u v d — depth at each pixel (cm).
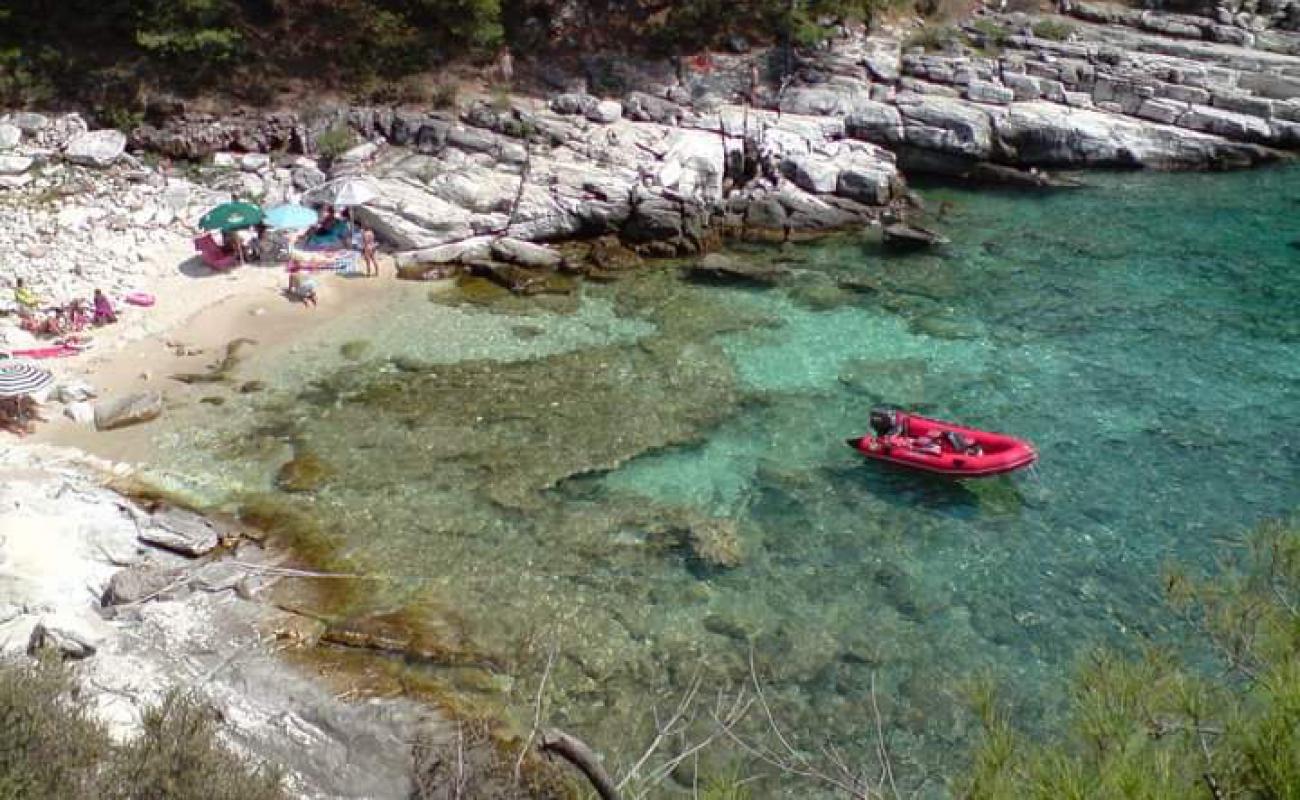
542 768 1420
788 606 1822
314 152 3641
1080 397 2486
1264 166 4128
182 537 1908
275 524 2002
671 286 3052
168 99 3644
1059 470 2206
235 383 2491
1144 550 1959
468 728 1486
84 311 2681
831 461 2239
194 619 1722
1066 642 1738
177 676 1588
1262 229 3506
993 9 4906
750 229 3400
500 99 3844
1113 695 790
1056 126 4041
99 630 1636
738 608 1814
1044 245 3384
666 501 2098
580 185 3391
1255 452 2269
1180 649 1609
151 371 2516
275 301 2880
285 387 2483
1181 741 729
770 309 2917
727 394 2492
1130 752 688
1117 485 2155
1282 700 636
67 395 2377
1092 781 660
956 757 1512
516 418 2378
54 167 3406
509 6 4162
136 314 2755
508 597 1830
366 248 3048
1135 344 2738
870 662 1698
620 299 2966
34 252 2955
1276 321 2861
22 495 1973
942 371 2603
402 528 2003
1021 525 2034
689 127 3888
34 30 3725
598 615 1792
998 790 721
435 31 4038
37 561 1797
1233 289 3067
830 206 3512
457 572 1889
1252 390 2517
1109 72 4356
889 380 2562
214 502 2062
